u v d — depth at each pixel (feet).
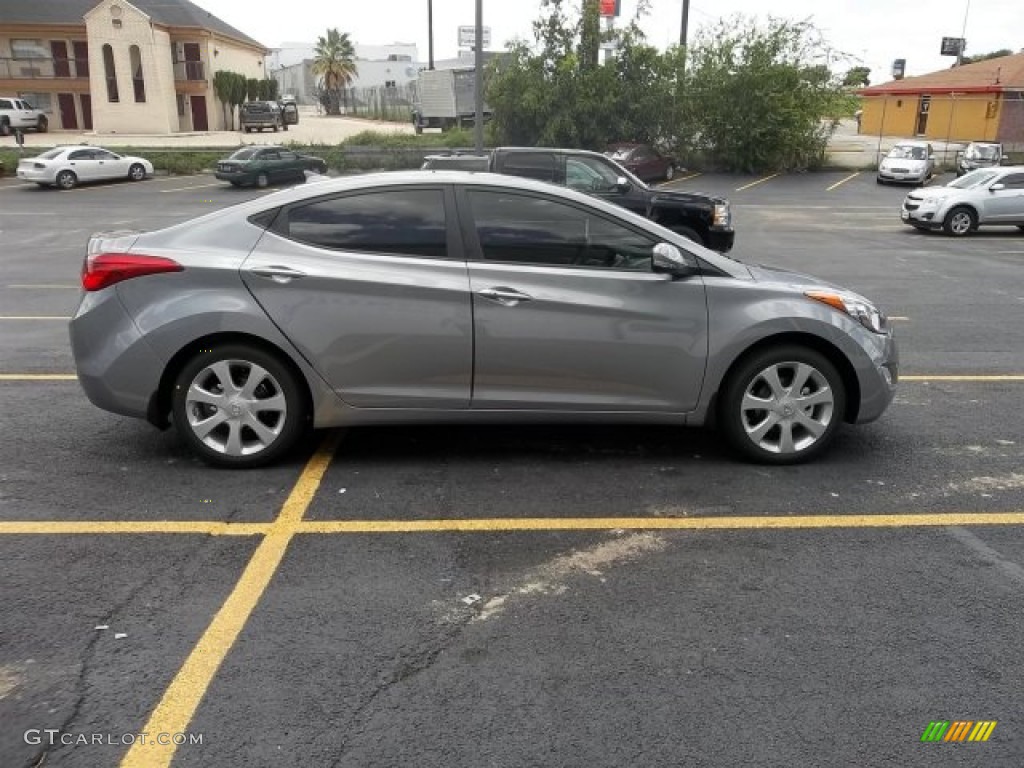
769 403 15.70
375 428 17.84
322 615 10.81
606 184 38.83
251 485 14.83
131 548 12.51
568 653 10.08
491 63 118.73
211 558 12.25
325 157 110.93
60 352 24.29
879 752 8.49
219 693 9.25
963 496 14.84
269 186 97.50
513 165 38.86
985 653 10.19
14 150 112.78
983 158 110.32
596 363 15.06
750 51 116.67
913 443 17.46
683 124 119.14
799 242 57.00
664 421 15.61
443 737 8.61
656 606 11.16
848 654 10.14
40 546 12.53
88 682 9.39
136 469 15.51
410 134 139.33
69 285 36.63
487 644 10.24
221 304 14.48
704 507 14.23
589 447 16.93
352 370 14.83
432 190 15.08
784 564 12.34
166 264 14.57
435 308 14.69
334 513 13.80
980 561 12.51
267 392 15.23
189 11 151.12
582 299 14.84
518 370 14.98
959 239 59.62
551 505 14.24
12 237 55.98
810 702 9.25
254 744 8.47
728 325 15.14
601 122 116.57
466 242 14.96
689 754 8.43
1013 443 17.56
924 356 25.32
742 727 8.83
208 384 15.14
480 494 14.64
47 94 148.15
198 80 148.66
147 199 85.92
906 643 10.38
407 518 13.66
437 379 14.98
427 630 10.52
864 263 46.60
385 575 11.85
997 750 8.55
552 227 15.10
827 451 16.88
